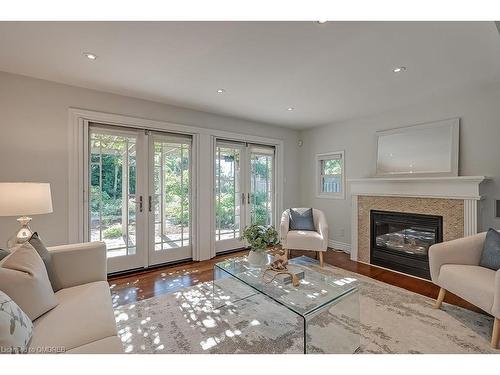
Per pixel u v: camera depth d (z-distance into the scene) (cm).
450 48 203
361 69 243
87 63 231
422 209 317
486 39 189
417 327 197
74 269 184
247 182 447
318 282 199
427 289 272
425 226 315
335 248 456
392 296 254
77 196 287
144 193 339
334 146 458
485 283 182
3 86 250
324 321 184
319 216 392
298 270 214
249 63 231
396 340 180
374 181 362
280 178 485
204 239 385
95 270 192
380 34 184
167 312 222
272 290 185
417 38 189
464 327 197
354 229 389
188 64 233
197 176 378
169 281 296
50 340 115
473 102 297
